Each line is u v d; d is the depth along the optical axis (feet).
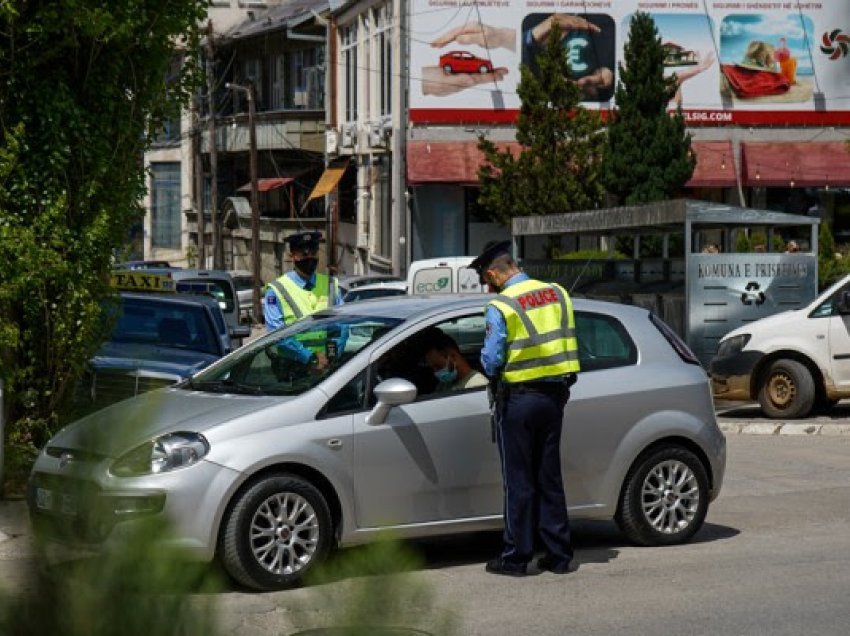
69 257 67.62
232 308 150.00
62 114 66.64
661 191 183.73
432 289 144.15
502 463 49.11
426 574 15.74
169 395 50.03
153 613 13.62
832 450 87.51
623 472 53.01
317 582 15.14
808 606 44.57
